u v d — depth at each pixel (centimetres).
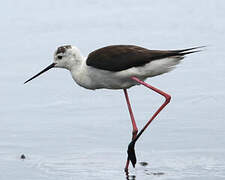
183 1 2175
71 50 1072
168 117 1230
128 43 1730
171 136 1129
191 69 1534
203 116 1226
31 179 945
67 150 1079
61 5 2169
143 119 1224
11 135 1156
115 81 1044
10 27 1933
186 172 955
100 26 1916
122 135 1147
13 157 1047
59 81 1491
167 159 1022
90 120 1229
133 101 1339
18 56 1664
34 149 1086
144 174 959
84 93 1405
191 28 1872
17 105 1326
